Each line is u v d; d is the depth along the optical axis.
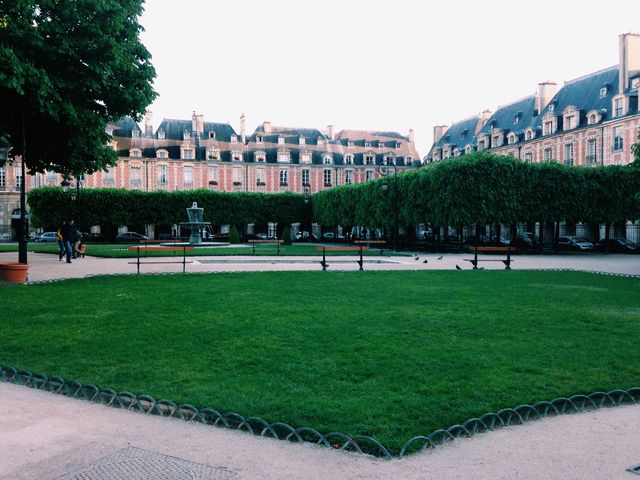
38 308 9.40
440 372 5.58
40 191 46.69
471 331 7.64
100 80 15.44
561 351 6.54
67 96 15.03
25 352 6.37
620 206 35.53
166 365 5.84
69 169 18.59
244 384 5.16
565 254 34.62
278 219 55.12
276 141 71.69
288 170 70.88
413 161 78.06
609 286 13.37
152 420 4.35
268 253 27.86
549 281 14.43
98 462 3.57
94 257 24.66
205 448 3.80
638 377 5.52
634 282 14.42
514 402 4.68
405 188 37.50
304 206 56.31
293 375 5.44
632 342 7.06
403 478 3.36
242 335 7.27
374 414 4.36
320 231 64.69
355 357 6.15
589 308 9.80
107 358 6.11
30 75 13.04
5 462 3.58
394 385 5.12
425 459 3.65
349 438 3.84
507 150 59.25
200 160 66.31
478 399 4.77
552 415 4.56
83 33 14.84
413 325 8.03
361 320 8.38
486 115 66.94
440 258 25.22
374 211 41.94
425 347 6.65
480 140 63.72
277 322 8.18
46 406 4.68
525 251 37.12
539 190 34.09
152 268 18.42
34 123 15.93
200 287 12.38
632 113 43.50
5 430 4.13
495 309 9.55
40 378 5.32
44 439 3.96
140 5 17.16
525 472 3.46
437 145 74.50
